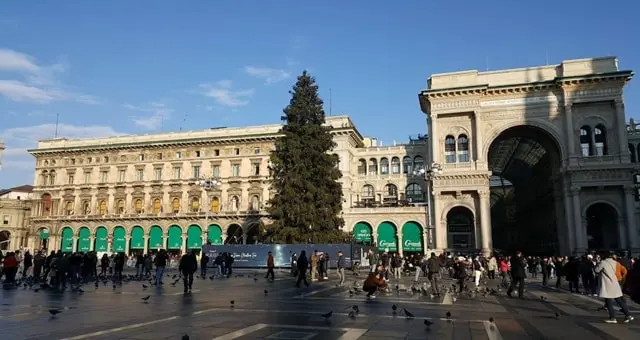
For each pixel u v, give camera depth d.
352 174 87.06
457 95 68.12
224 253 44.56
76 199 94.31
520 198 105.25
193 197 88.19
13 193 124.06
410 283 35.75
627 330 14.27
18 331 12.48
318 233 53.41
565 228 65.62
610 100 63.81
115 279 34.25
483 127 67.69
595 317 17.50
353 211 78.81
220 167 88.38
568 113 64.56
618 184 61.72
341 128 82.19
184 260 24.38
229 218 84.81
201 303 19.58
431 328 13.76
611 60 64.69
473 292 27.17
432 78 70.75
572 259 30.02
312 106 57.66
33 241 95.06
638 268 12.80
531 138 71.31
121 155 93.88
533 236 93.88
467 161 67.19
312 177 55.59
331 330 13.11
